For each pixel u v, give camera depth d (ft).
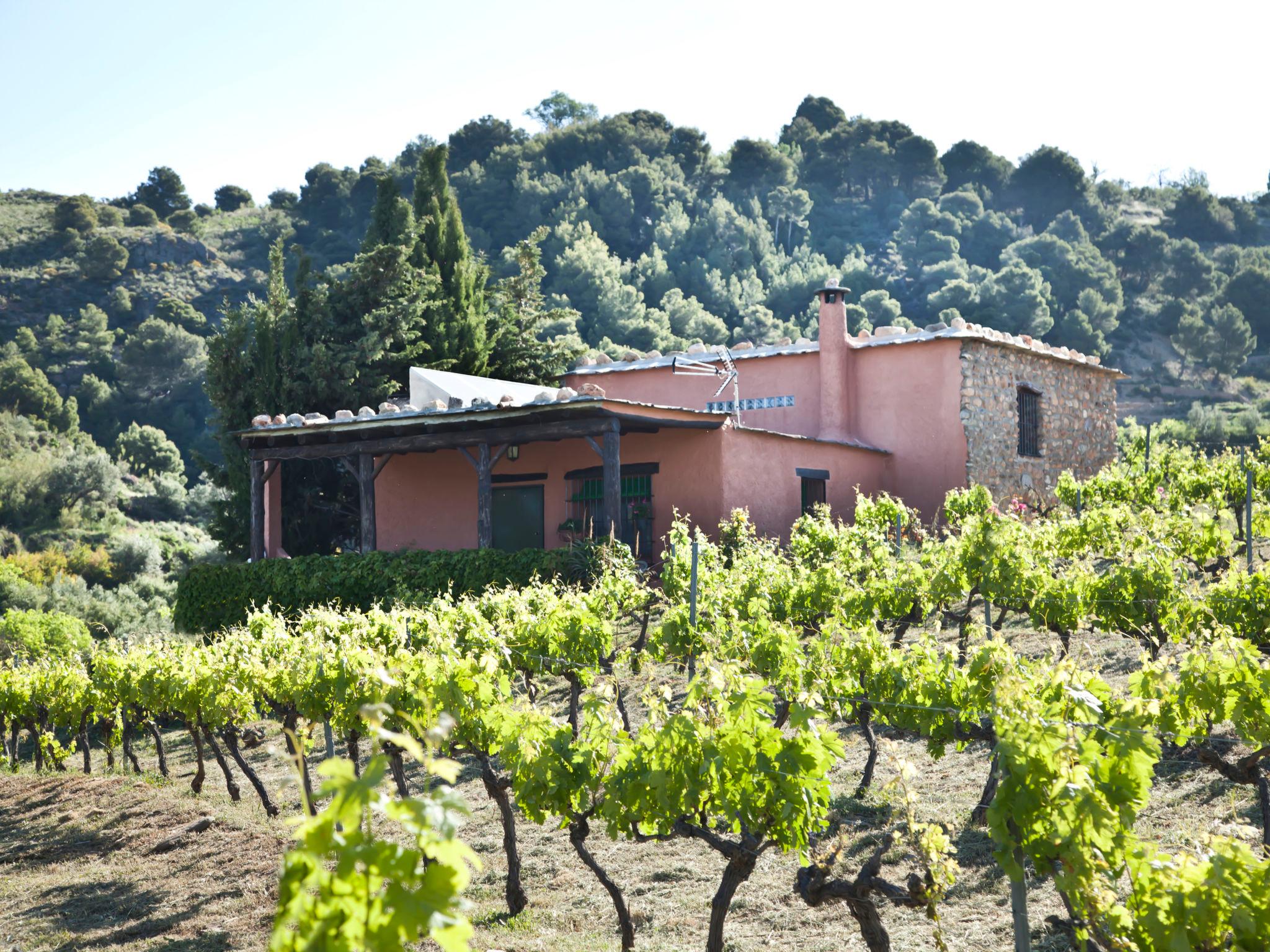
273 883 26.50
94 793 38.99
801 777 16.30
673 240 322.96
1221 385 300.81
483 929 21.89
